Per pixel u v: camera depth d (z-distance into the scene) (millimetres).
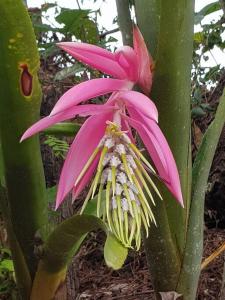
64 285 498
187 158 451
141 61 391
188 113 440
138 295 1003
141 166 357
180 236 469
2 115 443
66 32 1081
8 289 733
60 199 387
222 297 618
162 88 421
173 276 473
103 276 1126
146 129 358
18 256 491
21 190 473
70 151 383
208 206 1307
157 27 459
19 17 408
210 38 1320
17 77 428
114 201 338
